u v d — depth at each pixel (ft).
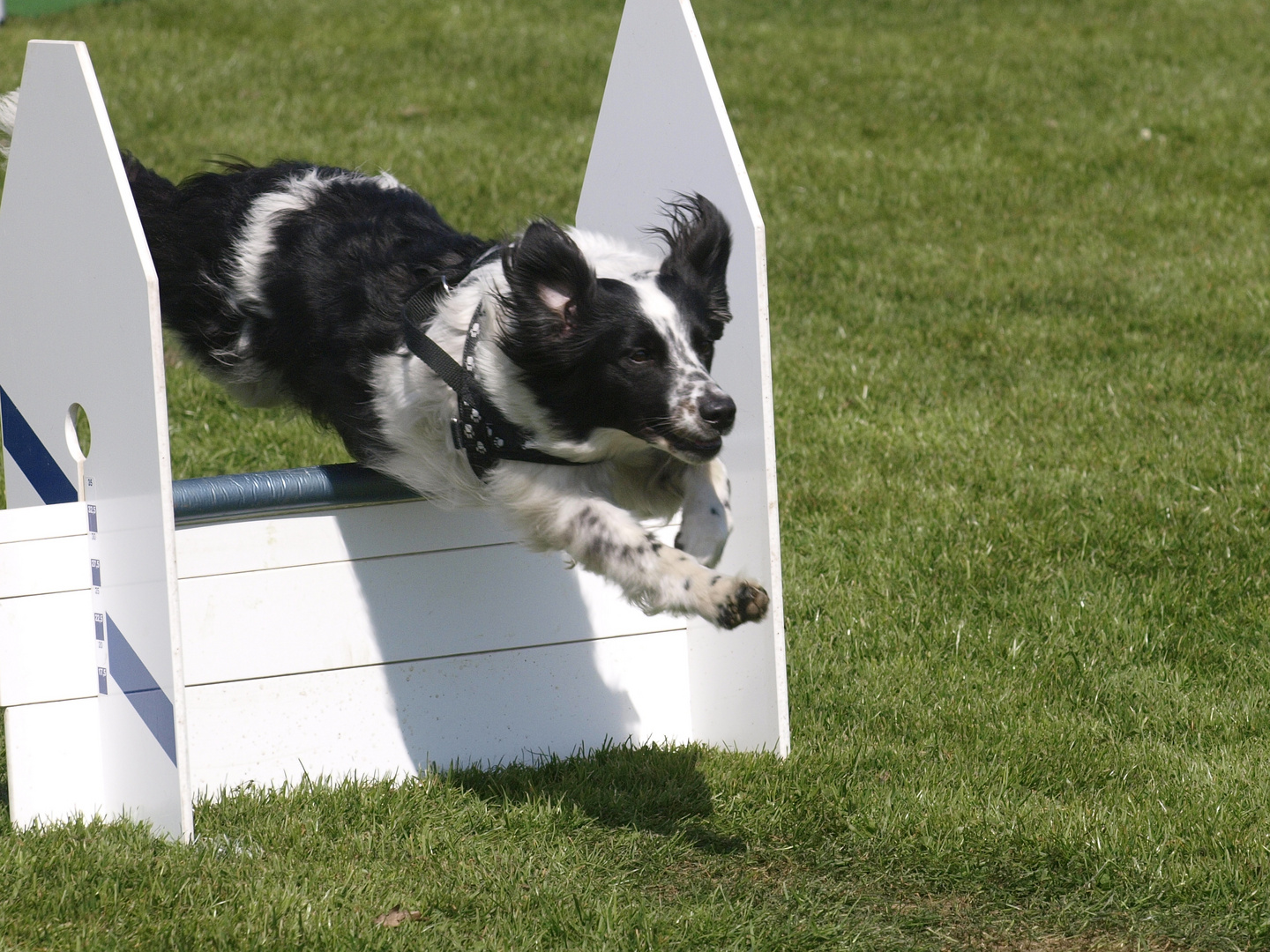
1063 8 100.68
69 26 92.07
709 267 24.00
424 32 93.40
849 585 35.68
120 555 23.65
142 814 24.48
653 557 22.94
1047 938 22.57
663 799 26.37
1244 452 41.78
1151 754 28.27
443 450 24.76
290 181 28.27
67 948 20.43
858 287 56.90
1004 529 37.93
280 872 22.91
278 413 43.68
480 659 27.78
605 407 22.88
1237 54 89.51
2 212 26.16
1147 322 52.80
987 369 49.19
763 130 76.23
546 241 22.04
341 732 26.86
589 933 21.77
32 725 24.84
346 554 26.40
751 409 26.40
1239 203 65.77
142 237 21.40
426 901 22.49
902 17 99.71
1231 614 34.32
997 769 27.45
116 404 22.91
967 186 68.23
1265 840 24.45
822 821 25.71
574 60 87.92
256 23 94.32
